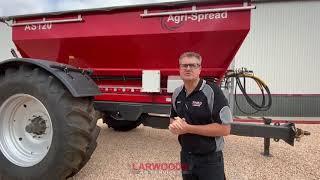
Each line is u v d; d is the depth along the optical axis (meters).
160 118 3.98
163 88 3.68
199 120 2.07
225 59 3.39
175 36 3.39
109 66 3.85
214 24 3.24
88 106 2.88
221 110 2.01
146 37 3.49
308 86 12.72
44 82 2.77
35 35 3.97
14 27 4.09
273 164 3.78
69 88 2.67
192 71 2.03
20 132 3.10
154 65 3.65
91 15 3.69
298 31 12.62
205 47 3.39
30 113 3.05
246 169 3.56
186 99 2.12
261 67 12.76
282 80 12.75
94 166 3.53
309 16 12.56
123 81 3.87
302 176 3.37
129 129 5.36
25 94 2.86
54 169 2.67
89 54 3.85
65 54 3.96
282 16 12.60
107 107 3.88
